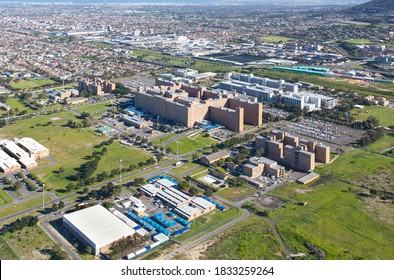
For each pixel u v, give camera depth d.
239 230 189.50
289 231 189.12
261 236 185.12
